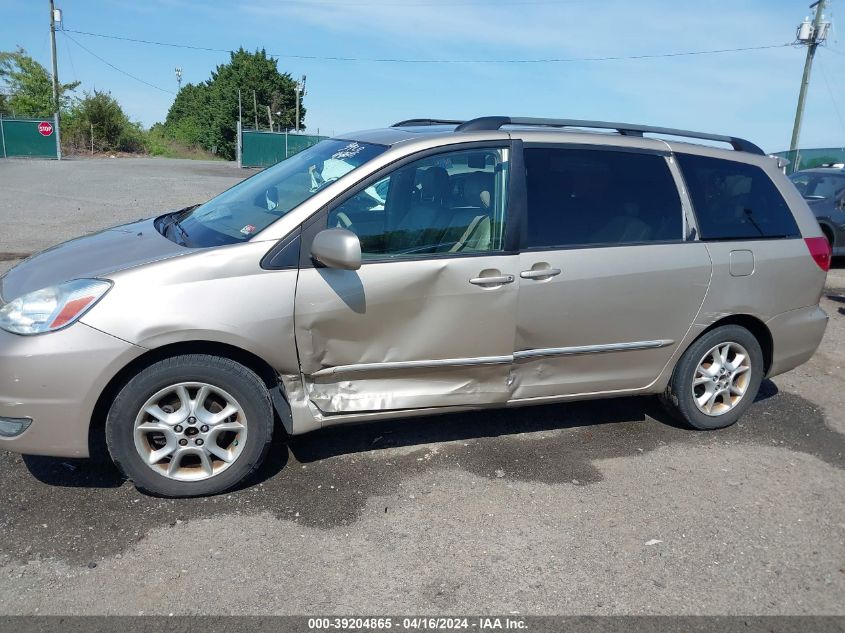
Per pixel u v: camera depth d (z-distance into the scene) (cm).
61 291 315
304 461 386
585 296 384
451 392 376
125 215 1307
